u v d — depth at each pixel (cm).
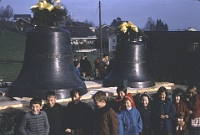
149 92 1100
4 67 2895
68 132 609
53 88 892
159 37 1480
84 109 616
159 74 1474
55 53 934
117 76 1175
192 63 1376
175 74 1424
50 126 600
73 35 7044
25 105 841
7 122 614
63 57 948
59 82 912
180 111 700
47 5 953
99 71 1565
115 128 548
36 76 915
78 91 618
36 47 932
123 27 1212
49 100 607
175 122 688
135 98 794
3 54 4728
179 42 1422
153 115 665
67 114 613
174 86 1295
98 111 563
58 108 618
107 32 7962
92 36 7319
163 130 666
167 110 663
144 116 662
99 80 1408
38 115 554
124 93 680
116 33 1263
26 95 898
